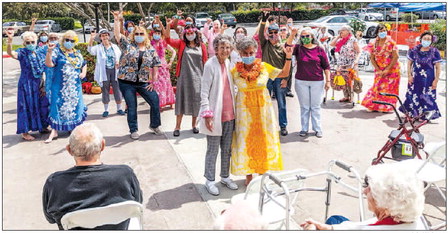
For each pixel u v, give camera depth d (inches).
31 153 235.3
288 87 365.4
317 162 217.5
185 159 222.7
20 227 155.9
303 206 169.6
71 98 251.9
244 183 191.9
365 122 291.6
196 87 257.4
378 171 95.3
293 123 292.0
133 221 119.5
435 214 161.2
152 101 258.1
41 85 260.2
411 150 195.5
